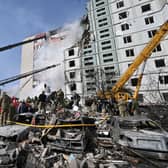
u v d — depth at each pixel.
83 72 37.59
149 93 28.72
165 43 29.64
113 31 36.50
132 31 34.09
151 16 32.66
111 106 15.35
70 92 37.94
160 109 15.10
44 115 9.27
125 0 36.59
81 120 7.04
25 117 8.99
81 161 5.31
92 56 37.84
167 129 10.31
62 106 13.46
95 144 7.29
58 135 6.91
